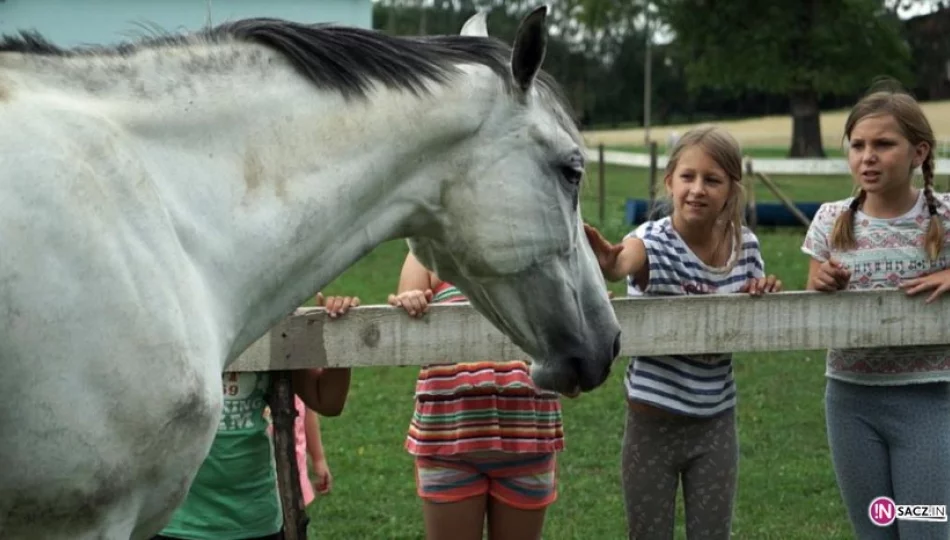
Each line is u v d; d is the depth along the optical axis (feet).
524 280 8.38
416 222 8.25
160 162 7.23
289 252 7.64
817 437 20.89
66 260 6.52
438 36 8.45
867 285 11.35
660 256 11.08
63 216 6.54
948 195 11.41
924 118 11.23
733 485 11.19
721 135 11.10
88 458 6.75
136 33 8.02
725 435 11.12
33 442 6.59
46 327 6.47
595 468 19.15
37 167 6.54
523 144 8.19
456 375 10.57
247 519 10.26
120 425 6.80
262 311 7.82
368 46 7.92
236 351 7.86
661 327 10.45
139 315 6.76
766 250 45.29
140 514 7.34
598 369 8.76
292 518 9.78
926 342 10.87
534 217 8.23
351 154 7.77
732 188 11.16
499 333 10.16
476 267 8.32
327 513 16.75
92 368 6.63
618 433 21.30
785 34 102.63
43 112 6.77
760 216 55.21
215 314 7.39
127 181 6.91
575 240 8.55
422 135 7.94
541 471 10.84
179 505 7.48
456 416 10.53
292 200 7.59
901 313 10.80
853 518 11.53
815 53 102.78
